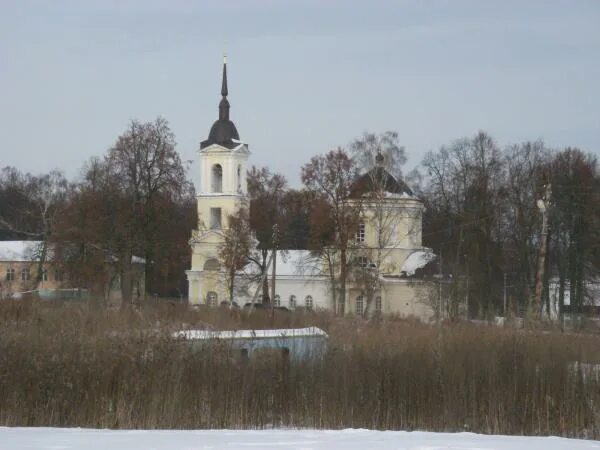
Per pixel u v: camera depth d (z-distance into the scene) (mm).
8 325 59719
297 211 162000
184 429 51406
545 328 73562
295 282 170500
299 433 46500
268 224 158000
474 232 143750
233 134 179250
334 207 145500
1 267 194375
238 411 53375
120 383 52844
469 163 156000
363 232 159625
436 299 130625
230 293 156375
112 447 39312
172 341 55969
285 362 56531
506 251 144750
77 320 67250
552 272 147625
